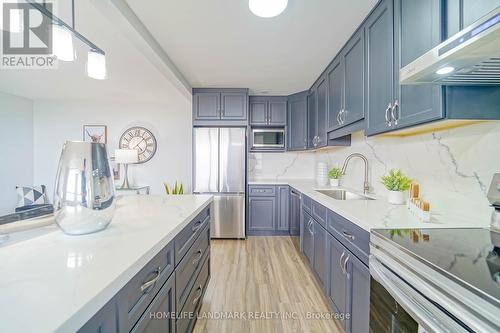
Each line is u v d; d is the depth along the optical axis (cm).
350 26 185
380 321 105
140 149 423
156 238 90
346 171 289
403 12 128
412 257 81
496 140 110
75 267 65
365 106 174
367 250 118
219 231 354
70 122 416
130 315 71
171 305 107
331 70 252
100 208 94
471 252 83
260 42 213
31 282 56
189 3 159
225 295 203
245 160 355
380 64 153
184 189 422
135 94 381
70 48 122
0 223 105
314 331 161
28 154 401
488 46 69
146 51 208
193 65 265
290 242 339
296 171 422
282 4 146
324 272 188
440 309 69
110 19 160
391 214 138
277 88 353
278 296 202
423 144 158
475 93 104
